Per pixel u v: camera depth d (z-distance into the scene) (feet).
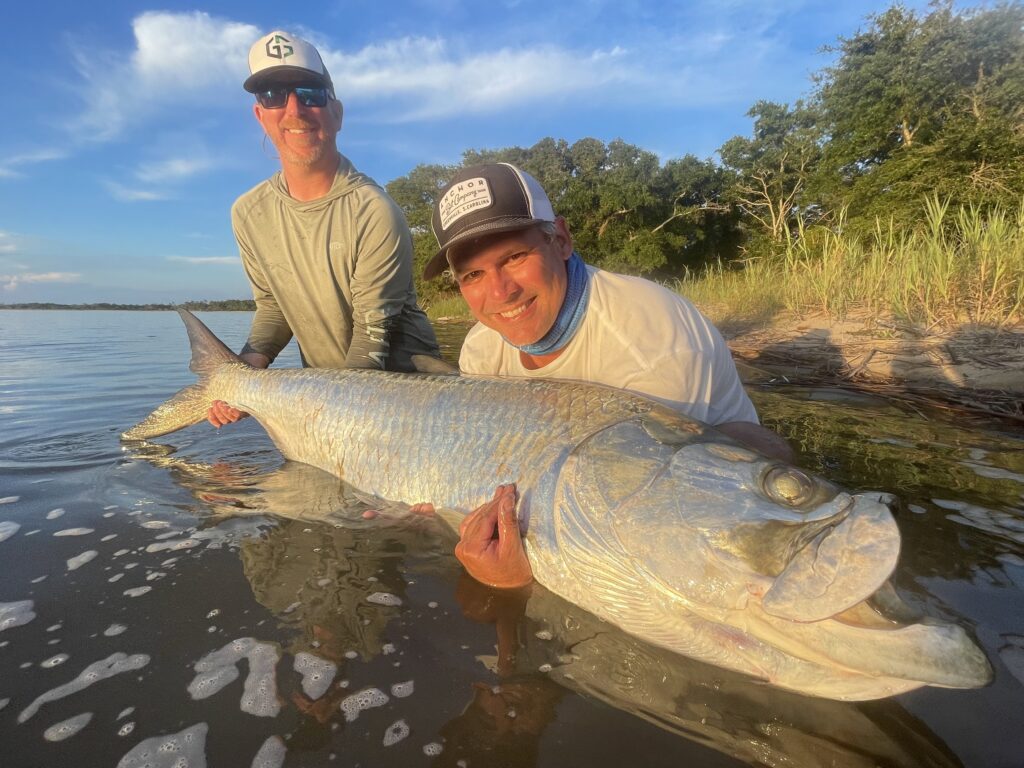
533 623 2.21
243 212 4.84
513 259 2.72
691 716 1.78
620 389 2.76
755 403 5.32
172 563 2.62
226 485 3.56
